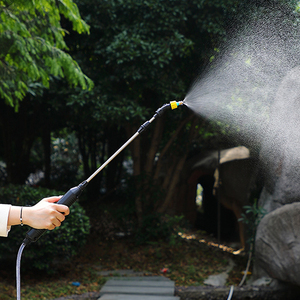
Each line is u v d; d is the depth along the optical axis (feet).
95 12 21.95
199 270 21.40
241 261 23.82
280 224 14.70
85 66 23.41
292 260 14.10
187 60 22.52
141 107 22.88
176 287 17.49
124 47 20.85
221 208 36.35
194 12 21.61
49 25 13.94
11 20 11.69
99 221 27.43
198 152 34.73
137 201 27.53
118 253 24.13
